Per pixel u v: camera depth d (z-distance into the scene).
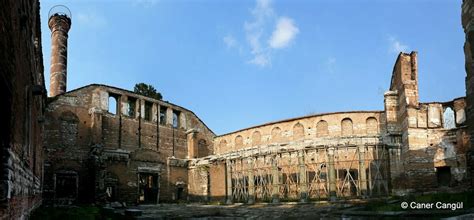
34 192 19.97
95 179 40.69
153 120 49.53
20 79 11.97
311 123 45.53
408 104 36.00
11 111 9.78
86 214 23.58
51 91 47.69
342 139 39.31
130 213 31.02
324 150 40.91
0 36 8.20
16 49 10.77
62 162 40.41
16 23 10.60
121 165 44.59
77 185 40.94
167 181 49.41
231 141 53.75
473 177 23.08
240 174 46.41
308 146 40.34
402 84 37.06
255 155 44.47
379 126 42.09
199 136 54.53
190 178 51.72
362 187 37.28
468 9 23.86
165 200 48.50
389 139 37.75
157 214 31.94
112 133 44.66
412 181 34.62
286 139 47.25
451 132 34.50
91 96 43.97
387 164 37.91
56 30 49.09
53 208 25.84
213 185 49.38
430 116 36.22
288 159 43.38
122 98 46.62
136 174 46.03
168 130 51.09
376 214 21.20
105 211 28.70
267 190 43.81
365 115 42.94
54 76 47.91
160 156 49.22
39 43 21.31
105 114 44.44
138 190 45.81
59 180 40.16
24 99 13.48
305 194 39.16
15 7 10.29
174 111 53.06
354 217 22.56
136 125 47.34
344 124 43.88
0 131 9.20
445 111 37.06
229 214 31.61
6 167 9.30
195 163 51.47
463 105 35.88
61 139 40.81
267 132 49.22
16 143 10.99
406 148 35.91
